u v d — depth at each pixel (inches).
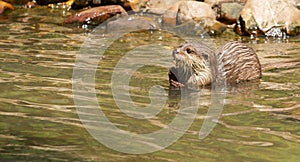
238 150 824.3
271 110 1052.5
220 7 2049.7
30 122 928.9
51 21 2048.5
